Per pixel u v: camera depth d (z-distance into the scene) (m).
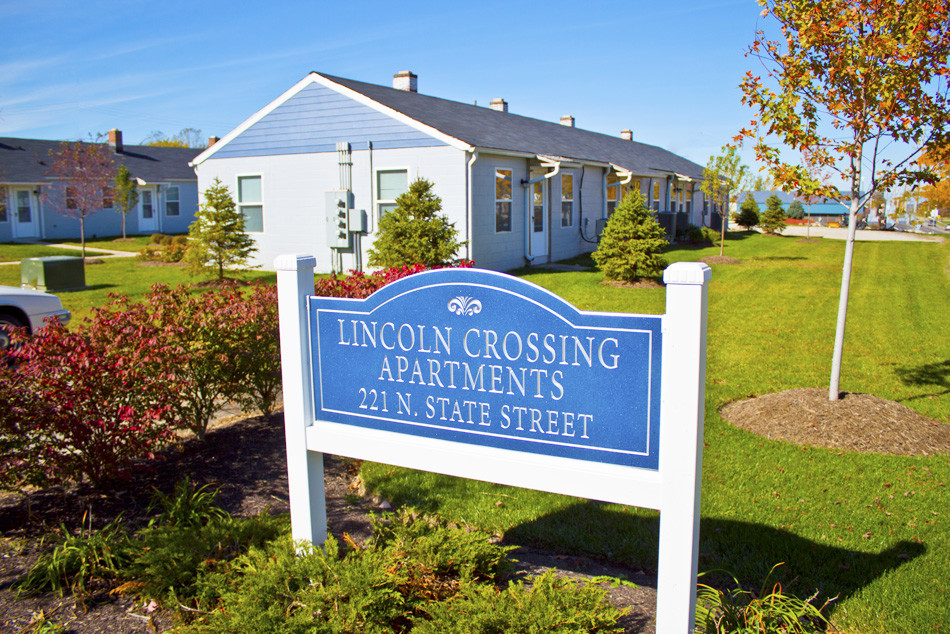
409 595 3.24
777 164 6.18
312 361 3.58
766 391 6.89
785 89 5.90
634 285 13.95
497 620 2.83
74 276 14.05
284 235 17.27
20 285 14.66
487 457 3.11
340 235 15.38
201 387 5.37
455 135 14.76
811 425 5.61
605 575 3.69
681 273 2.59
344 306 3.45
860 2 5.44
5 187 27.36
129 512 4.35
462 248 14.77
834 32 5.46
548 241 18.64
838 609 3.30
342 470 5.27
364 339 3.42
